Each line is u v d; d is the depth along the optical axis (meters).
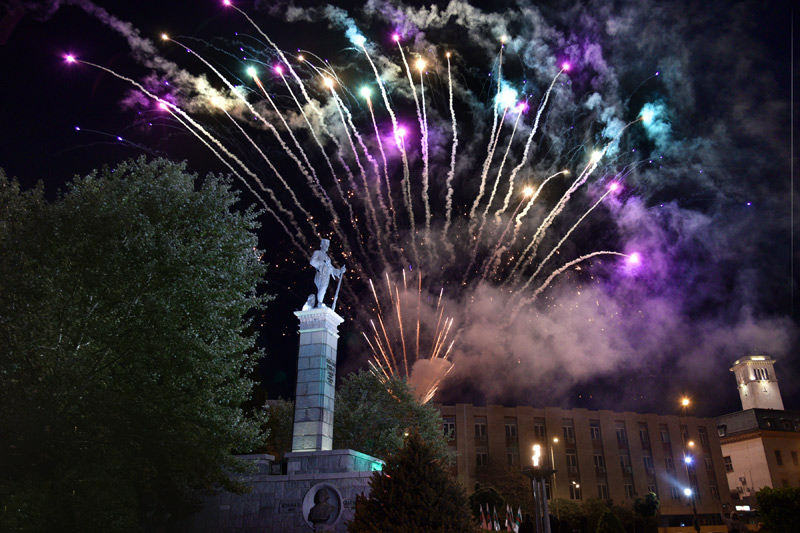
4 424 12.99
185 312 16.36
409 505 10.92
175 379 15.93
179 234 16.78
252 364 19.23
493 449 55.34
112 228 15.49
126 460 15.55
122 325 15.34
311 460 20.73
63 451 13.84
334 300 24.50
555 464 56.62
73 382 13.96
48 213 15.47
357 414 31.02
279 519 19.42
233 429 17.27
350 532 11.31
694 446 61.81
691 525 57.78
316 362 22.78
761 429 61.72
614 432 59.81
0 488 13.05
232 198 19.02
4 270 13.91
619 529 30.36
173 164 18.41
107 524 14.52
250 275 19.38
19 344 13.93
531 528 23.66
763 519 21.39
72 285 15.24
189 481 17.83
